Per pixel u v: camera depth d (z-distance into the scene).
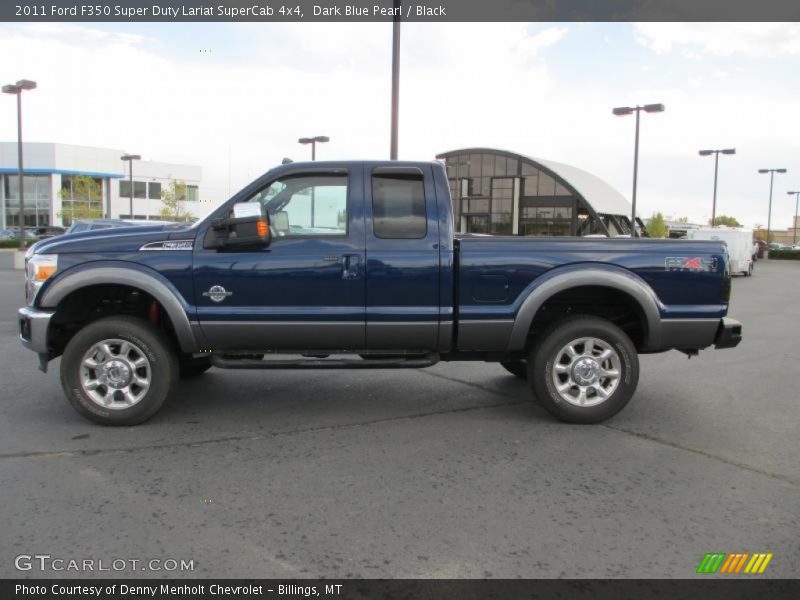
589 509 3.73
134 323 5.18
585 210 48.75
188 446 4.79
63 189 68.31
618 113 30.00
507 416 5.67
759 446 4.89
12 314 12.32
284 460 4.50
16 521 3.52
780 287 24.20
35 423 5.32
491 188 52.09
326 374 7.33
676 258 5.33
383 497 3.88
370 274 5.17
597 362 5.36
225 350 5.28
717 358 8.81
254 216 4.95
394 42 12.76
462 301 5.25
